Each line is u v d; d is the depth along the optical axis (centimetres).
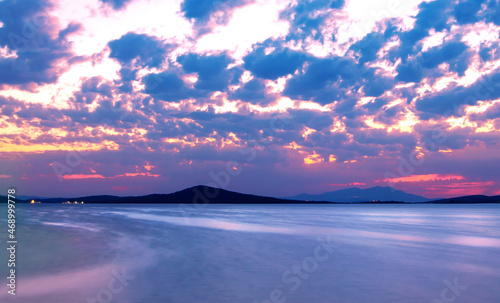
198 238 3169
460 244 2870
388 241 3061
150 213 9294
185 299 1226
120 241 2841
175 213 9494
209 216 7881
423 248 2611
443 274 1677
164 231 3844
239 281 1493
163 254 2202
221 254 2236
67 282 1438
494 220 6981
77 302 1177
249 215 8962
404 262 2000
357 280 1541
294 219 7038
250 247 2591
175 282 1459
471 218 8019
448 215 10112
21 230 3766
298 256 2191
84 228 4100
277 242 2928
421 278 1587
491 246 2750
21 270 1666
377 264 1928
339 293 1324
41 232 3538
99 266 1781
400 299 1254
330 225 5216
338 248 2578
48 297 1230
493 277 1612
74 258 2003
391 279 1565
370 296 1291
